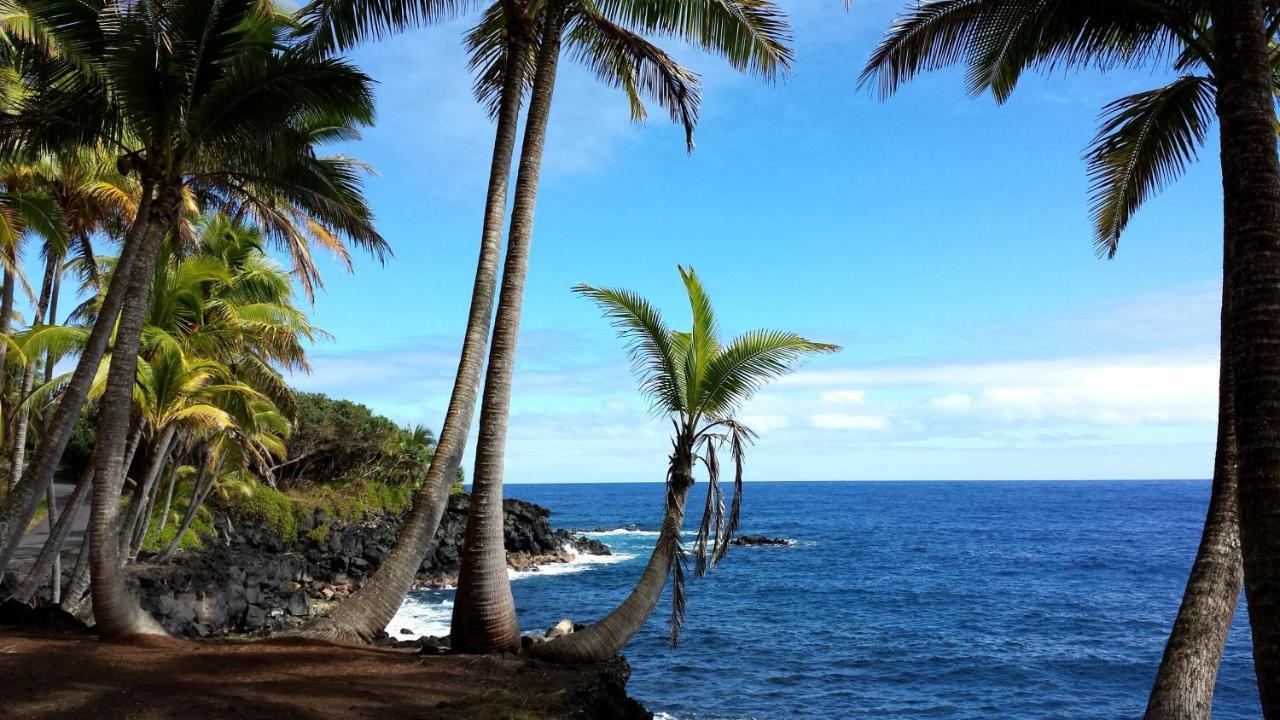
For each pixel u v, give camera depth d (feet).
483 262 40.14
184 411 50.44
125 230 55.42
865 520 312.09
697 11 42.32
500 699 26.00
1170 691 20.59
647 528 266.36
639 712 30.12
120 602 33.32
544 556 160.04
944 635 88.07
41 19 34.65
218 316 59.31
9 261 51.85
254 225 58.65
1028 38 30.66
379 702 25.50
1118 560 165.89
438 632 82.79
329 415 140.77
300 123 42.83
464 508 161.17
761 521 307.37
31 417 70.85
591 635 34.27
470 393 40.37
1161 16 27.14
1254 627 15.39
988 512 366.84
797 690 64.85
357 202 43.73
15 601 36.11
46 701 23.49
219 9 35.32
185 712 23.11
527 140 38.52
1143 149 33.88
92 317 61.41
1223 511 22.34
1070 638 86.84
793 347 35.88
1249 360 16.22
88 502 110.11
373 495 148.05
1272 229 16.69
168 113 36.19
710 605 108.37
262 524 115.14
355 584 107.45
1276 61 29.84
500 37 45.91
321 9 39.50
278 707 24.18
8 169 48.42
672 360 36.78
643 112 50.44
